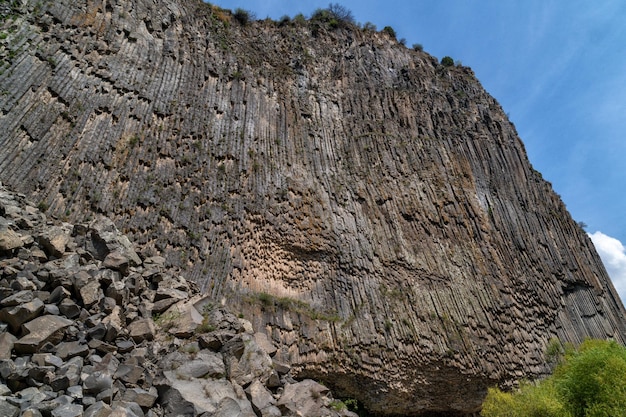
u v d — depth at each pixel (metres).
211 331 9.66
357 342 17.44
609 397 14.36
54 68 13.91
